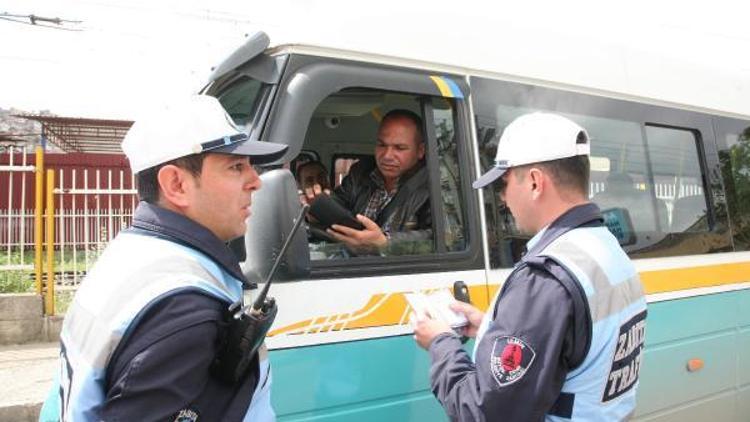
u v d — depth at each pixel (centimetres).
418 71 262
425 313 198
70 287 748
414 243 256
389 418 239
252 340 134
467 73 280
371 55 248
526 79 302
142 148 141
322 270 226
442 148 266
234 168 147
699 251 376
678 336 349
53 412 156
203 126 140
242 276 149
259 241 205
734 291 389
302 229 215
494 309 171
